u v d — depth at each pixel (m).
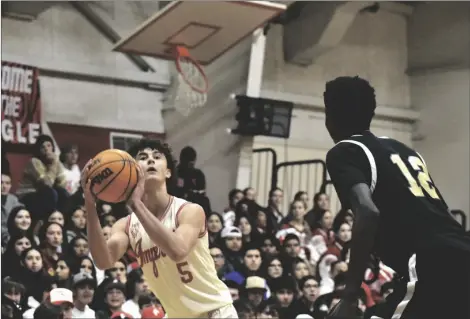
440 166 14.20
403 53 14.66
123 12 11.92
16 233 7.43
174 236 2.90
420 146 14.48
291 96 13.02
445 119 14.15
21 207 7.54
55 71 11.38
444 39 14.20
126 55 12.15
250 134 10.98
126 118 12.13
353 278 2.43
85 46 11.73
